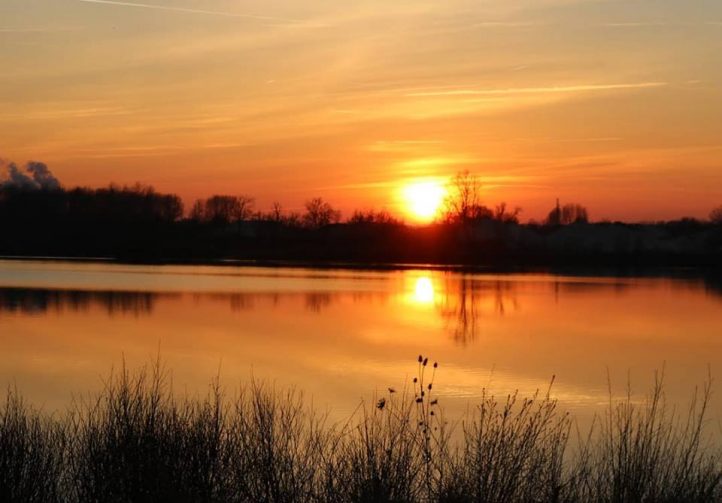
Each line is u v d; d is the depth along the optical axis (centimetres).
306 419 1595
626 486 1059
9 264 10906
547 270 11275
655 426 1702
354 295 6619
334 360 3419
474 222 13725
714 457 1311
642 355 3772
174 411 1202
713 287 7994
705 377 3169
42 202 14750
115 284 7350
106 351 3562
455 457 1238
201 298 6156
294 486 1045
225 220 15312
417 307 5834
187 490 1045
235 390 2473
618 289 7631
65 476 1138
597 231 14812
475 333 4506
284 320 4941
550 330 4669
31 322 4653
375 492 998
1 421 1384
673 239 14338
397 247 14125
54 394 2398
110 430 1139
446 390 2741
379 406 1280
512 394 2675
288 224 15225
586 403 2514
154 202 14962
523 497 1021
